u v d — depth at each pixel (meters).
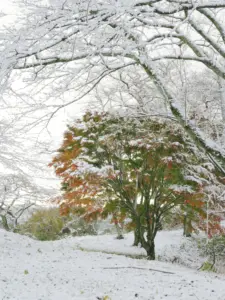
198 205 13.65
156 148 13.25
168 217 19.97
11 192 22.81
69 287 7.95
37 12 4.99
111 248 18.34
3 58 5.04
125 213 16.52
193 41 6.11
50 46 5.17
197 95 10.62
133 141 13.16
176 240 20.48
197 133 5.66
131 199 15.87
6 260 10.67
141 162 14.40
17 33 5.15
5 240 14.48
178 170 13.67
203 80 11.01
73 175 13.56
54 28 5.12
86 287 8.08
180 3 5.00
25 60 5.52
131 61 6.45
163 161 13.12
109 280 8.97
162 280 9.55
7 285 7.69
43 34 5.02
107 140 13.44
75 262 11.34
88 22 4.87
